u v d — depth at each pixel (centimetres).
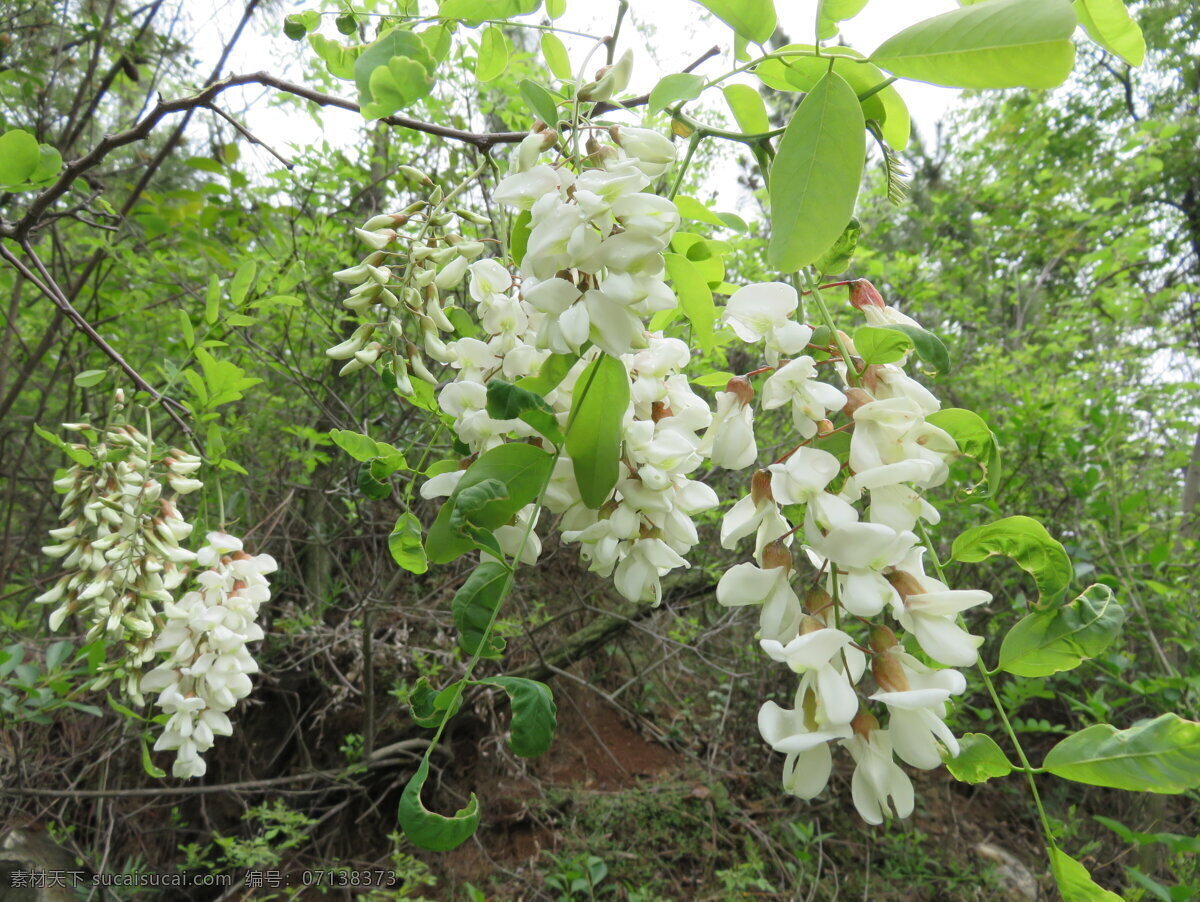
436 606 478
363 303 124
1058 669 97
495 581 104
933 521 96
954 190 945
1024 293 810
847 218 92
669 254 113
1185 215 990
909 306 600
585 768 525
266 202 406
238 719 477
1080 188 841
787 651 88
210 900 453
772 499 105
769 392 102
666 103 112
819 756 89
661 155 106
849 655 91
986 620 498
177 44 379
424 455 132
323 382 393
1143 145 684
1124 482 482
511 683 93
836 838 492
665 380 120
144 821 464
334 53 151
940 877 461
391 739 491
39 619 416
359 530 477
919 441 95
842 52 93
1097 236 680
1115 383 583
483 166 132
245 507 410
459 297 224
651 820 483
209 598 189
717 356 326
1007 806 546
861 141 90
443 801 489
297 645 487
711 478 473
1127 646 438
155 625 196
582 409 106
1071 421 479
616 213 95
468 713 493
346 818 491
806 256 94
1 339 412
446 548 116
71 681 298
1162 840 280
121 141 171
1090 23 107
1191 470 522
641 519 114
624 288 93
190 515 293
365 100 117
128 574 182
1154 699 363
